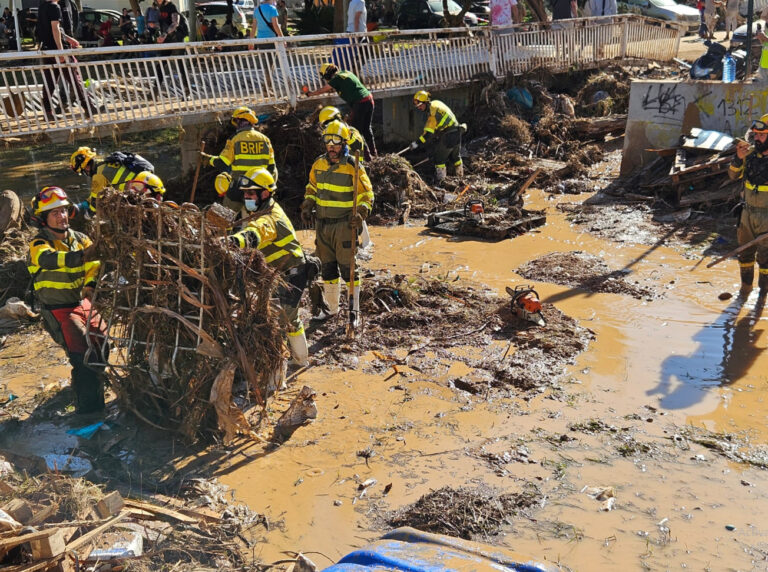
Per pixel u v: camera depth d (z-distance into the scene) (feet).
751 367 20.93
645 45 61.46
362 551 9.87
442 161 40.32
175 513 14.69
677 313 24.52
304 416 18.65
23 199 42.60
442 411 19.06
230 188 25.30
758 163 24.04
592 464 16.66
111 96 33.22
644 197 36.86
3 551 12.09
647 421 18.37
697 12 85.10
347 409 19.26
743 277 25.52
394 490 15.85
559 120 49.52
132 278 17.35
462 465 16.69
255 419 18.67
